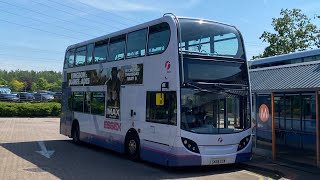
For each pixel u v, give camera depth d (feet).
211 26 36.52
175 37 34.55
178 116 33.50
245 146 36.47
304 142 40.73
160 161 35.42
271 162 38.91
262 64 51.65
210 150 34.30
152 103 37.19
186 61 34.35
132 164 39.01
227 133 35.29
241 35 38.11
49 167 36.01
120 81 43.09
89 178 31.65
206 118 34.58
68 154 45.01
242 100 36.73
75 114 54.85
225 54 36.55
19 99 152.46
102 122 46.85
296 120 42.04
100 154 45.65
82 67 53.52
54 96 164.45
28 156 42.32
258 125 45.68
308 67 39.81
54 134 67.41
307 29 106.11
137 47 40.45
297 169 35.53
